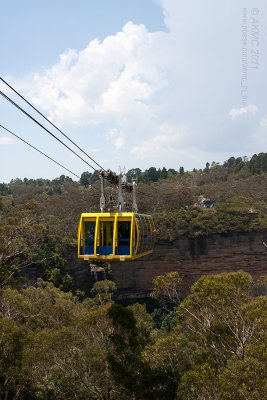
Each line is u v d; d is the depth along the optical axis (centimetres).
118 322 2548
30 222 4297
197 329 2552
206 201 12662
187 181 17362
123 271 10212
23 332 2430
